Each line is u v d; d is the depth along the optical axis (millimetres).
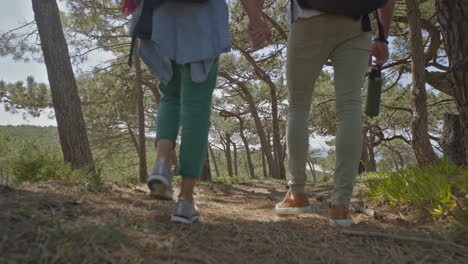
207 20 1537
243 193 5328
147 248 1220
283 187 7238
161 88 1728
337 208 1807
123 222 1492
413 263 1261
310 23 1805
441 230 1683
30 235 1176
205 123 1567
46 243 1114
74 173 2715
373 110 2051
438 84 8250
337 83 1845
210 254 1251
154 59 1577
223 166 44594
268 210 2727
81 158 4867
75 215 1512
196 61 1497
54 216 1431
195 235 1447
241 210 2590
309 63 1890
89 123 14094
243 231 1611
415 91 5750
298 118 2008
